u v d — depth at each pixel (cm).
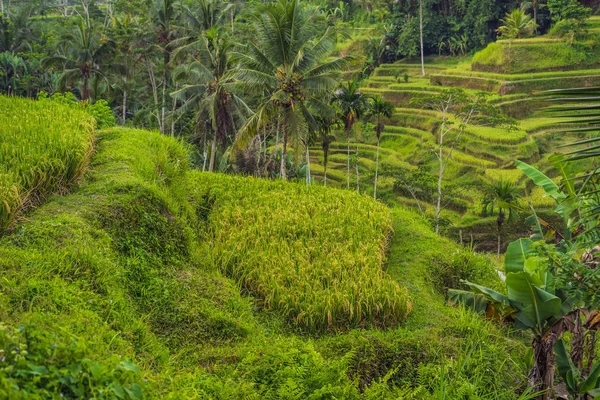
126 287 924
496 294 991
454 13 10400
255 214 1500
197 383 689
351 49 10300
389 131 7388
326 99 4288
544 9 9669
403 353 1048
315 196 1711
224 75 3509
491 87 7662
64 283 737
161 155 1467
